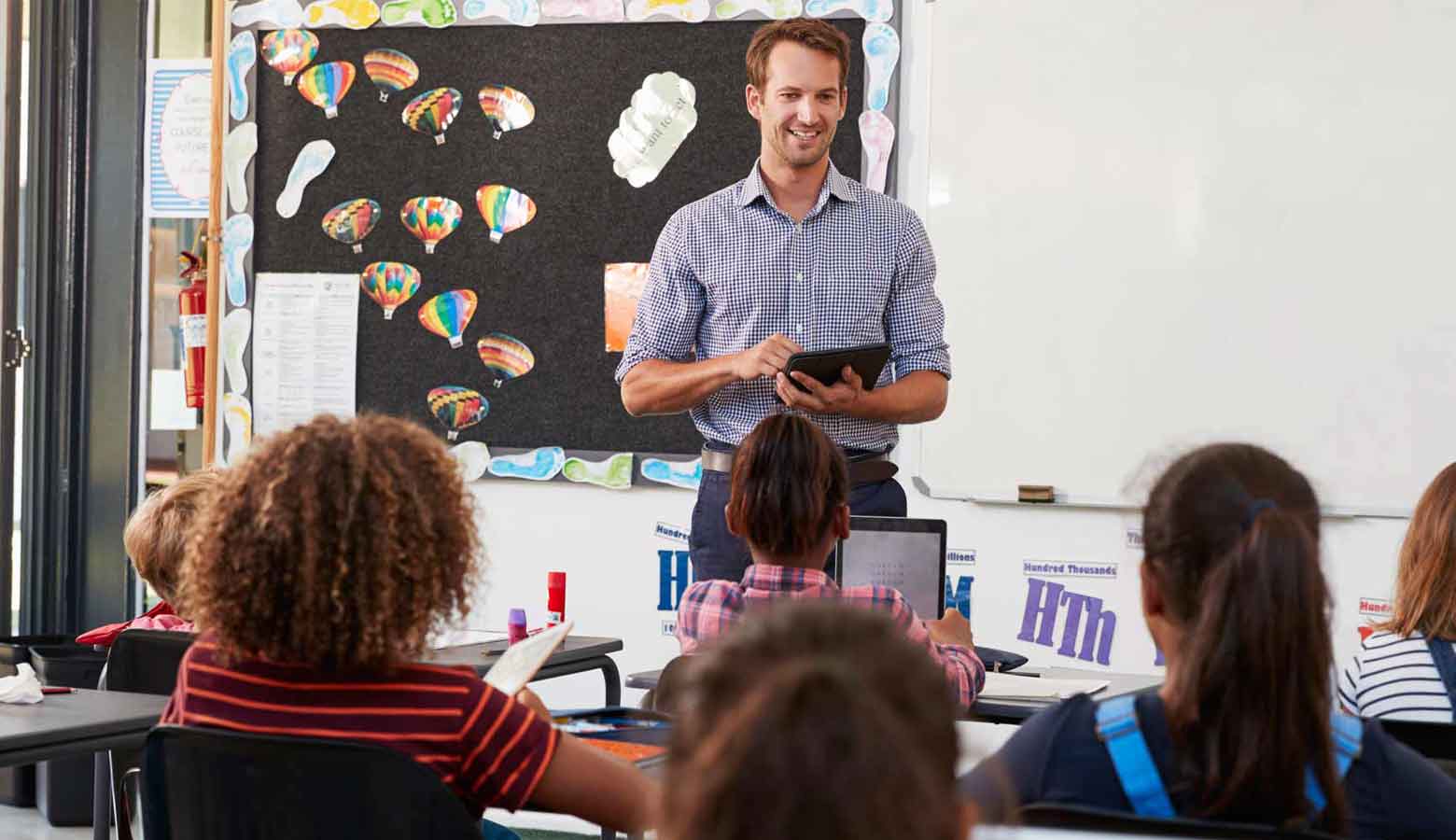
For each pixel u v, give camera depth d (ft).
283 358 14.15
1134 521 4.26
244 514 4.36
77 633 14.94
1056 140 12.49
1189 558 3.71
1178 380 12.27
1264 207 12.09
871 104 12.80
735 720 2.03
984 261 12.66
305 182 14.10
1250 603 3.53
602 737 5.77
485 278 13.74
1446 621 6.20
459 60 13.74
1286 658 3.51
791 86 9.09
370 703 4.39
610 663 10.11
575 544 13.62
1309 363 12.03
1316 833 3.13
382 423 4.55
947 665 6.77
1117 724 3.69
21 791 13.64
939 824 1.99
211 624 4.39
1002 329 12.63
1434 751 4.90
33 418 14.64
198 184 14.61
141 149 14.76
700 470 13.30
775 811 1.95
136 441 14.87
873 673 2.19
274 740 4.29
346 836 4.33
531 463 13.65
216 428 14.21
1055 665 12.55
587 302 13.51
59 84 14.69
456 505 4.53
